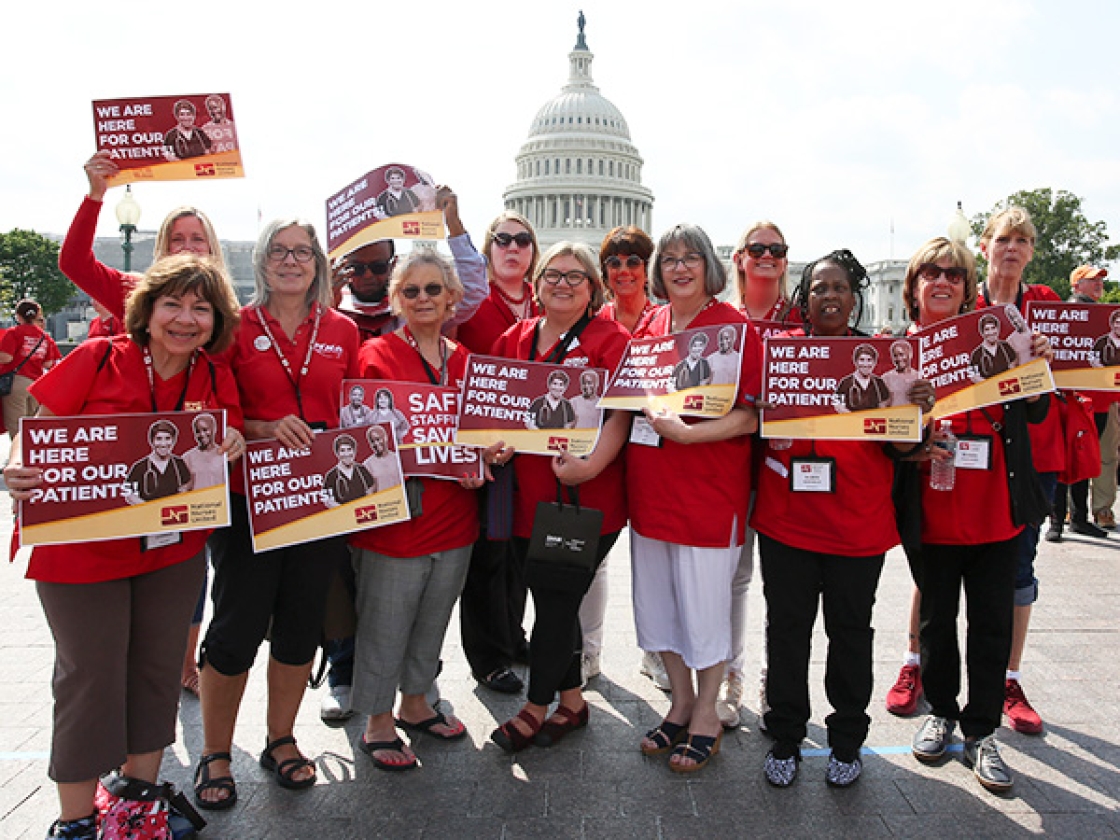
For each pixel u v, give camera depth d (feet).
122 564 12.31
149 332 12.85
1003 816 14.01
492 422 15.61
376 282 19.49
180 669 13.26
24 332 47.57
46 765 15.57
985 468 15.24
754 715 18.11
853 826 13.70
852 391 14.42
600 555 16.48
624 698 18.89
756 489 16.20
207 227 16.92
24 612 24.45
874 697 18.81
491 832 13.52
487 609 19.29
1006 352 15.14
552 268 16.11
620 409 15.85
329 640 16.88
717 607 15.53
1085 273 31.71
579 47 323.37
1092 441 20.35
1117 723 17.43
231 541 14.32
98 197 15.75
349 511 14.43
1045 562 30.04
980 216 203.92
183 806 13.46
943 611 15.97
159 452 12.42
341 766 15.78
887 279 199.52
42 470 11.88
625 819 13.89
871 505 14.71
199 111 15.99
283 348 14.76
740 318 15.69
